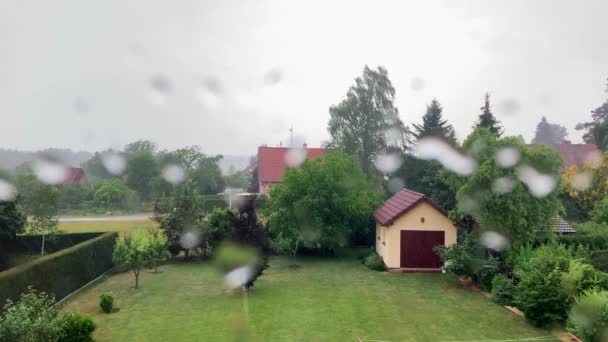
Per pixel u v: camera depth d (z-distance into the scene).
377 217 25.33
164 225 25.45
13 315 9.25
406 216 22.00
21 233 23.19
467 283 18.92
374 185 34.25
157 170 55.56
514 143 18.28
